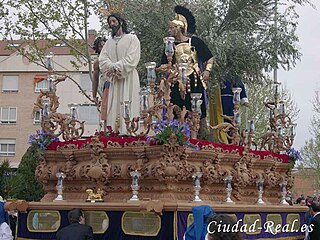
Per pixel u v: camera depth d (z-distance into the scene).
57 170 12.20
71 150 11.98
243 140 13.38
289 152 15.34
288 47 22.83
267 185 14.09
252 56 22.33
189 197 11.23
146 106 11.34
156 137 10.80
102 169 11.34
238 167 12.65
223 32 23.02
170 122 10.84
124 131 12.57
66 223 11.12
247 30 22.98
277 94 15.72
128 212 10.49
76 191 11.99
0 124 45.41
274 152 15.04
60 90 42.09
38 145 12.47
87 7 22.31
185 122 11.45
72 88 42.00
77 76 41.91
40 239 11.41
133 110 12.79
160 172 10.72
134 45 12.90
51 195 12.41
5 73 45.41
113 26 13.09
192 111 11.80
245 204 12.18
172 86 13.28
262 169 14.02
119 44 12.92
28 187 19.62
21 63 45.19
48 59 12.83
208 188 11.88
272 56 22.84
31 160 19.86
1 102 45.34
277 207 13.20
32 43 25.11
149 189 11.13
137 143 11.23
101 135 12.05
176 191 11.05
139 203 10.31
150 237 10.21
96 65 13.62
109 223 10.65
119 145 11.41
